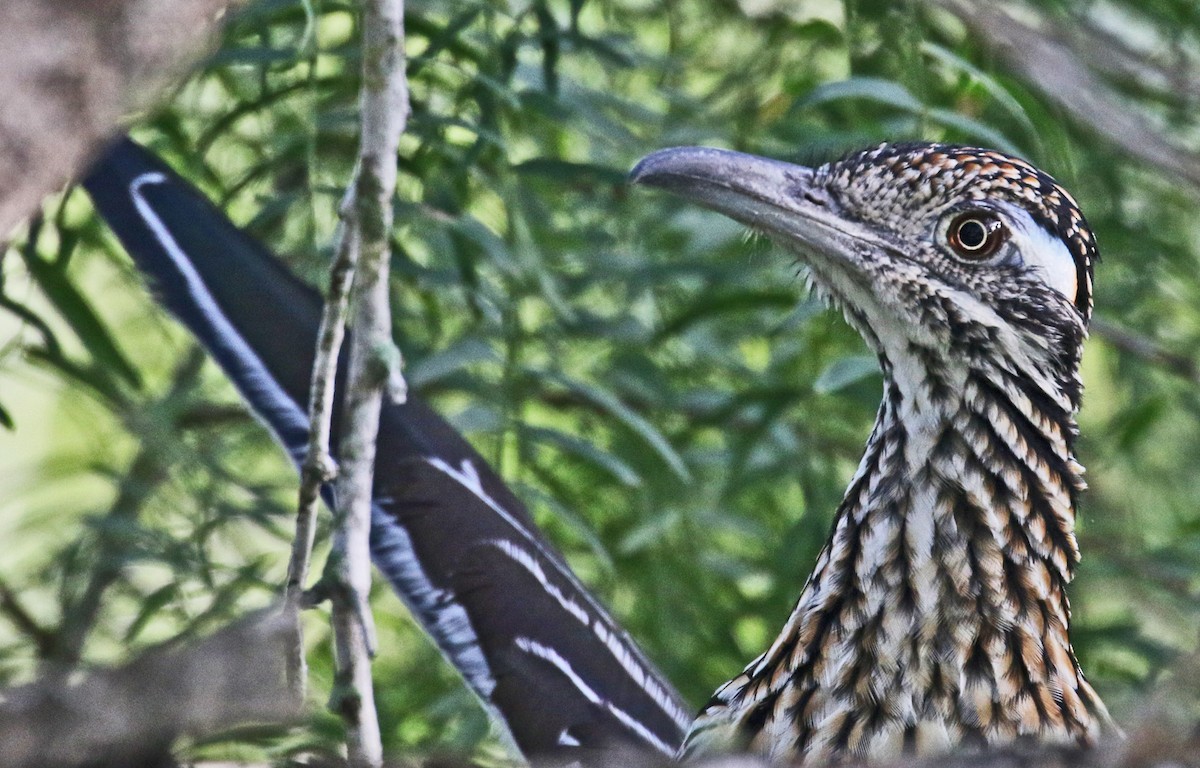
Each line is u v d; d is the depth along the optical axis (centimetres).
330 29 1155
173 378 1166
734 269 1089
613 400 992
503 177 1041
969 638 736
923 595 743
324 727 766
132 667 344
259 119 1102
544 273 1026
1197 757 443
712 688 1130
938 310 782
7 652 1032
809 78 1091
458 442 914
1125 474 1234
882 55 1102
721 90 1205
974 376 777
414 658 1146
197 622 977
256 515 1055
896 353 792
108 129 375
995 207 787
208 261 835
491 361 1016
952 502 756
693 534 1152
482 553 852
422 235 1101
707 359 1195
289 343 829
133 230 826
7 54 343
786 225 807
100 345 989
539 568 869
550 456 1202
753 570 1171
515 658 828
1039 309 785
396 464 873
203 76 1059
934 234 791
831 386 915
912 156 800
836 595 760
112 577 1091
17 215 347
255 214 1104
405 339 1084
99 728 339
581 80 1211
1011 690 731
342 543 601
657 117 1163
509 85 1014
